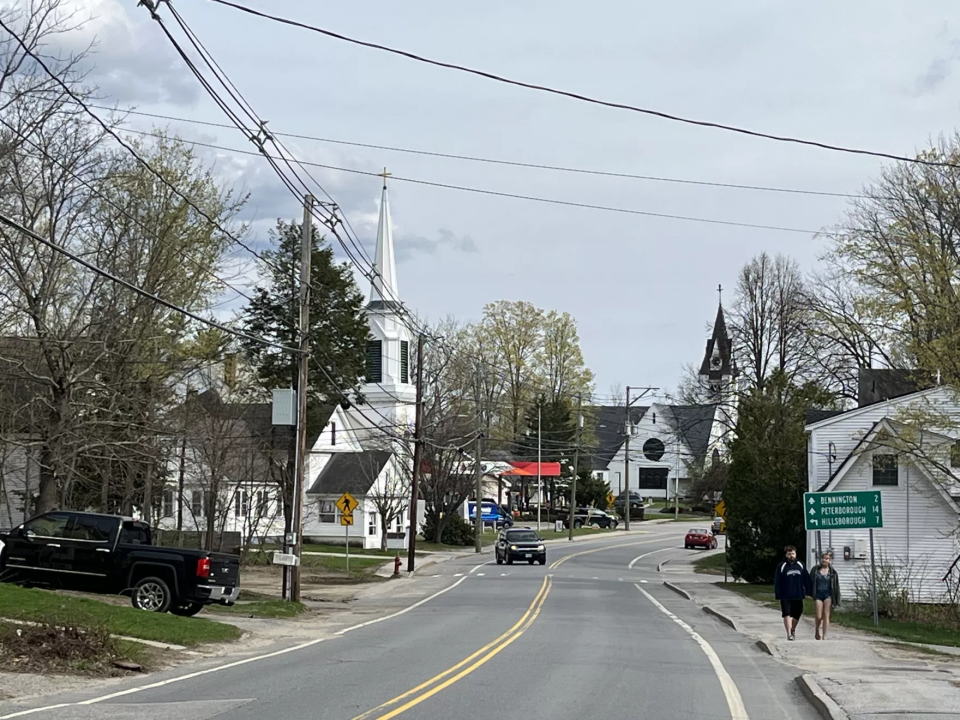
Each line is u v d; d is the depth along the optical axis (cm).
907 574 3672
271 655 1816
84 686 1391
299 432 3008
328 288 5919
